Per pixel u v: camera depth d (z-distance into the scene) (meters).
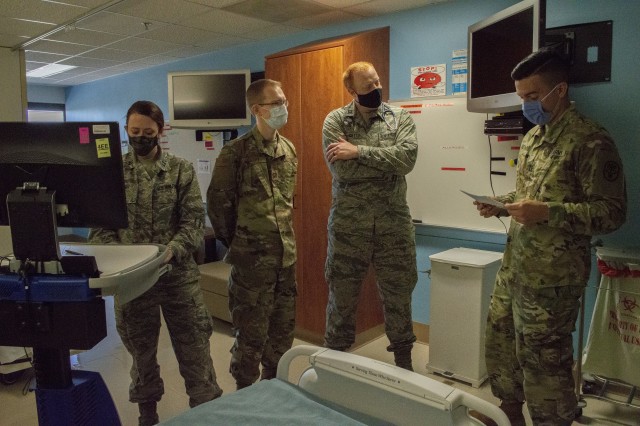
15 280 1.34
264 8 3.68
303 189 3.73
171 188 2.17
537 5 2.36
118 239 2.11
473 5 3.28
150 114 2.04
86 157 1.35
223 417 1.38
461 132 3.36
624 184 1.76
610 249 2.62
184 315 2.20
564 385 1.84
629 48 2.69
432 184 3.53
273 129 2.28
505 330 2.07
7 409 2.69
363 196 2.57
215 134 5.21
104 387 1.60
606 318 2.61
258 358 2.33
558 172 1.80
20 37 4.57
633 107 2.71
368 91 2.50
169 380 3.09
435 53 3.49
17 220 1.33
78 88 8.13
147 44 5.00
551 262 1.80
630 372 2.54
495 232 3.25
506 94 2.62
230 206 2.27
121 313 2.12
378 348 3.56
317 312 3.73
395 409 1.38
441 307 3.08
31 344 1.38
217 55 5.37
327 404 1.51
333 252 2.67
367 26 3.88
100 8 3.72
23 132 1.35
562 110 1.86
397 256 2.63
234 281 2.32
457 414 1.27
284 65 3.77
